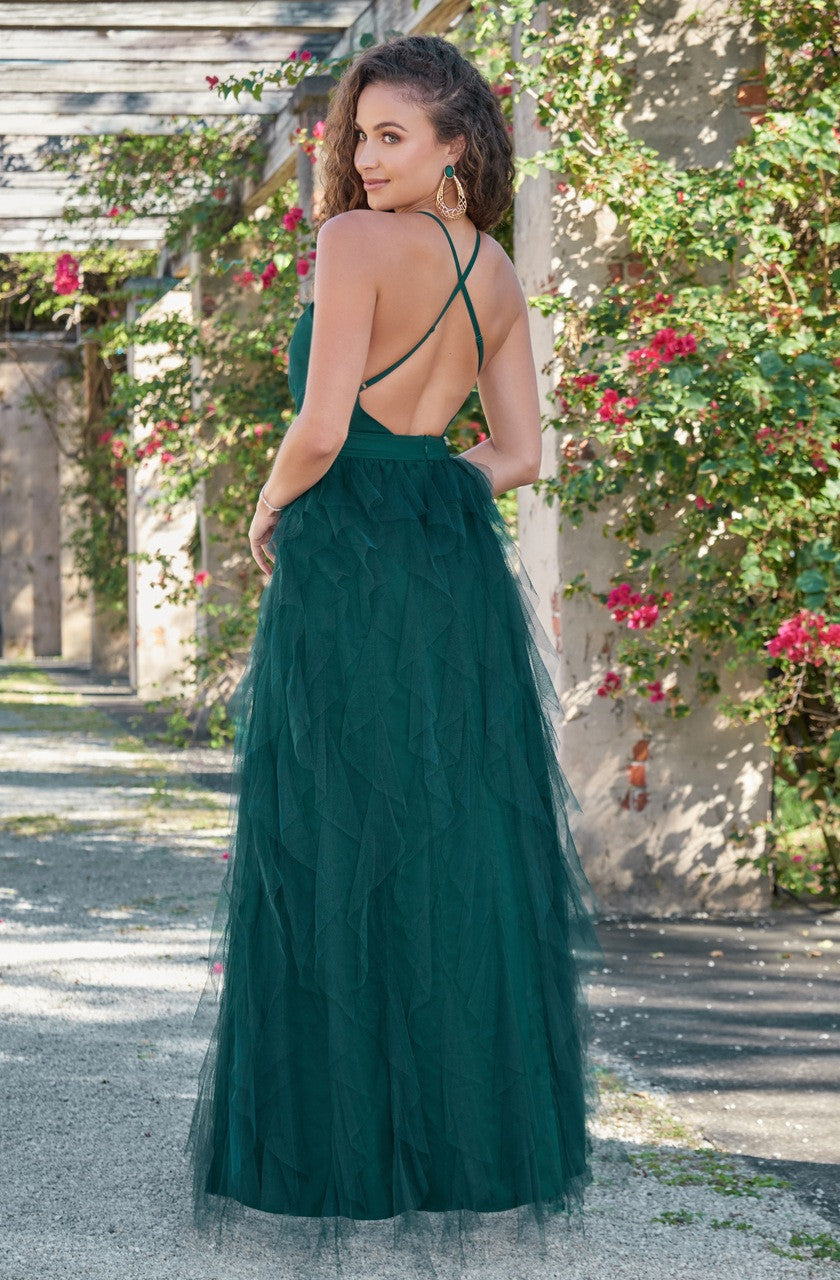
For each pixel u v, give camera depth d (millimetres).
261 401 8344
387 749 2146
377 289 2129
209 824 6477
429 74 2186
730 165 4719
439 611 2209
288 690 2178
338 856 2135
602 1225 2381
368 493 2227
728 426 4188
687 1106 2988
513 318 2393
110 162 8773
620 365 4344
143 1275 2178
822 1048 3375
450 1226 2127
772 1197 2516
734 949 4340
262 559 2359
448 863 2145
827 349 4266
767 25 4551
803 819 5648
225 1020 2254
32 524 18797
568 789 2479
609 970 4082
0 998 3705
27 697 12969
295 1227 2141
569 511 4578
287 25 6250
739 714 4641
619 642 4738
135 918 4645
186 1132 2777
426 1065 2133
